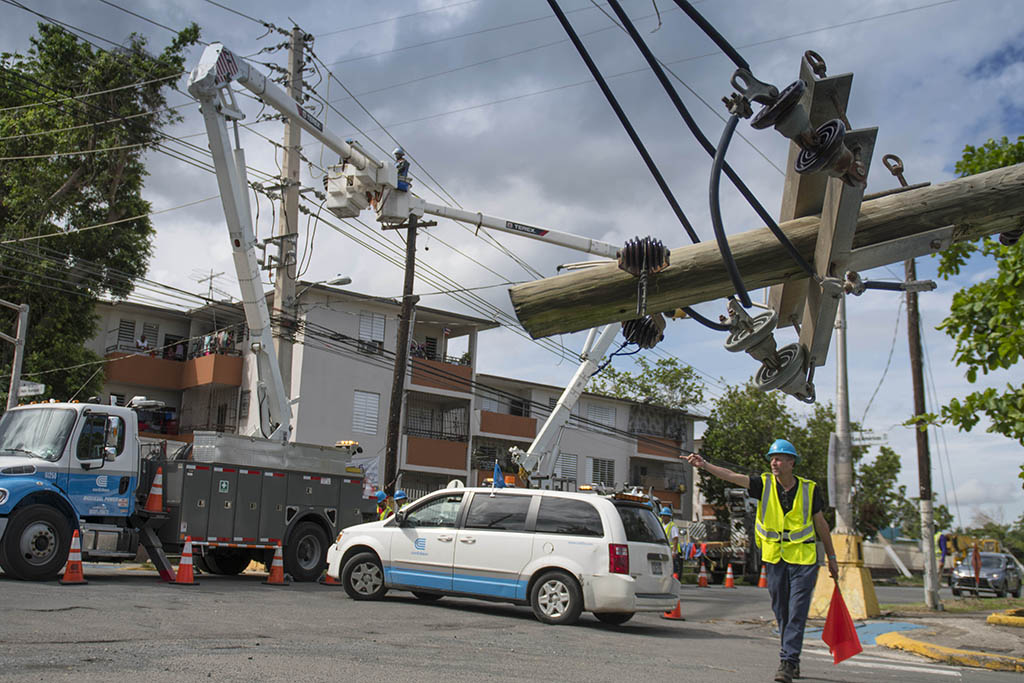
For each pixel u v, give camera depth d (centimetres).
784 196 412
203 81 1352
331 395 3356
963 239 416
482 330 3903
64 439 1311
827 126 330
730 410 4512
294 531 1625
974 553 2938
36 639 674
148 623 819
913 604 2205
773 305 447
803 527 644
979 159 1022
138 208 3031
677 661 774
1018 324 958
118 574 1505
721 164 345
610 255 1636
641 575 1095
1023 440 982
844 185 359
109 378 3409
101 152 2803
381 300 3469
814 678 702
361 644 751
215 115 1390
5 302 2262
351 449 1755
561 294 432
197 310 3591
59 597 1006
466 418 3750
